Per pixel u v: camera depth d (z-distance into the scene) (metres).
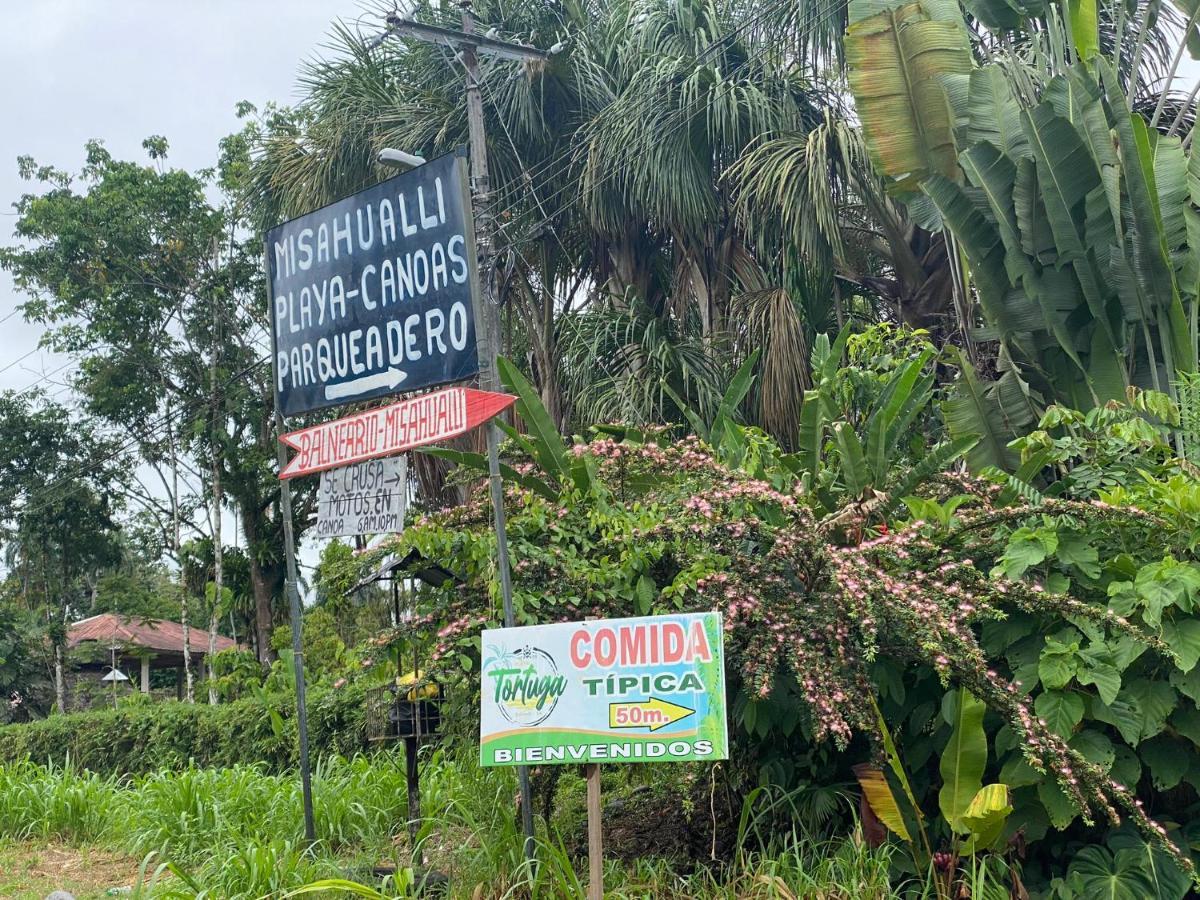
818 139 10.26
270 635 20.98
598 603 5.49
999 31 8.97
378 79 13.76
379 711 5.81
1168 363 7.61
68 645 23.81
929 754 5.04
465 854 5.32
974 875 4.43
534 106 12.78
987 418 7.57
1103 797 4.28
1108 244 7.56
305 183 13.93
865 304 12.52
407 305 5.91
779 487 5.94
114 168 21.52
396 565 5.82
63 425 23.06
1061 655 4.51
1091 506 4.72
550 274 13.34
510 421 11.56
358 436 6.02
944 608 4.58
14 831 7.77
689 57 11.56
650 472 5.81
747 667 4.70
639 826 5.75
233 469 20.97
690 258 11.88
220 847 6.23
